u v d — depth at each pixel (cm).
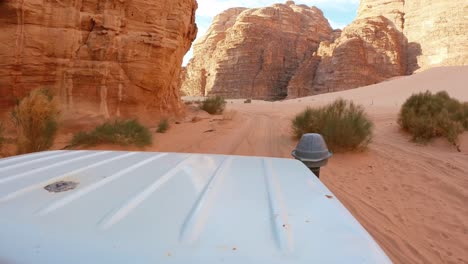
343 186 602
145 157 256
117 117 1216
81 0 1167
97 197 151
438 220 444
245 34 11344
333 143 890
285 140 1115
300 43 11788
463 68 5912
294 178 199
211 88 11669
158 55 1370
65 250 102
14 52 1020
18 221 121
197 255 101
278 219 129
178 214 132
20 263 96
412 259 342
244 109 3534
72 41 1144
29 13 1031
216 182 183
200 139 1099
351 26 9906
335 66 9231
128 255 100
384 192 568
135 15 1295
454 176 655
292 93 9938
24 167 213
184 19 1602
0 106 1023
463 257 347
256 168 225
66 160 240
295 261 99
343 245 110
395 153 903
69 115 1103
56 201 145
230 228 121
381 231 409
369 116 1966
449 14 8712
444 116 1063
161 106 1598
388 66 9031
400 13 10131
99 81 1207
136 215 130
